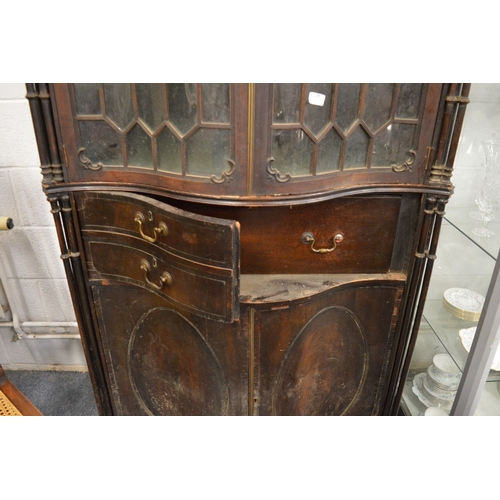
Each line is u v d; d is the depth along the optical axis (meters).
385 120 0.79
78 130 0.81
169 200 0.88
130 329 1.00
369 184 0.83
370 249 0.93
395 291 0.96
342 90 0.74
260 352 0.90
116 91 0.77
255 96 0.70
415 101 0.78
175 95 0.73
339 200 0.87
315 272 0.94
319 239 0.90
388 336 1.01
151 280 0.86
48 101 0.79
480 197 1.05
